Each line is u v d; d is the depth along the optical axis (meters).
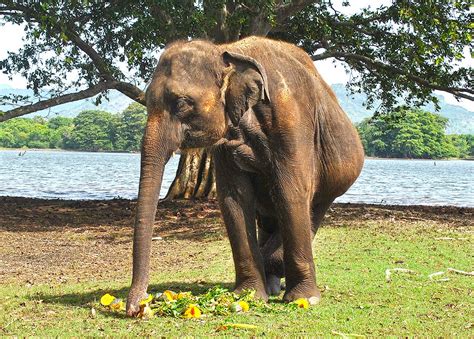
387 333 5.80
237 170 6.68
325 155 7.20
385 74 22.94
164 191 36.47
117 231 15.38
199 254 11.20
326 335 5.64
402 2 19.02
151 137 5.91
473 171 93.12
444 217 17.19
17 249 12.56
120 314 6.30
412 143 132.00
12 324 5.98
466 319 6.34
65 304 6.92
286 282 6.90
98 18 19.59
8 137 165.38
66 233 15.09
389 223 15.02
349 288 7.79
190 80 6.04
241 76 6.21
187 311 6.15
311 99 6.87
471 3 18.38
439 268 9.30
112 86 20.59
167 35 17.27
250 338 5.46
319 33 21.59
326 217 16.30
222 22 19.67
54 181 47.38
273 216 7.16
